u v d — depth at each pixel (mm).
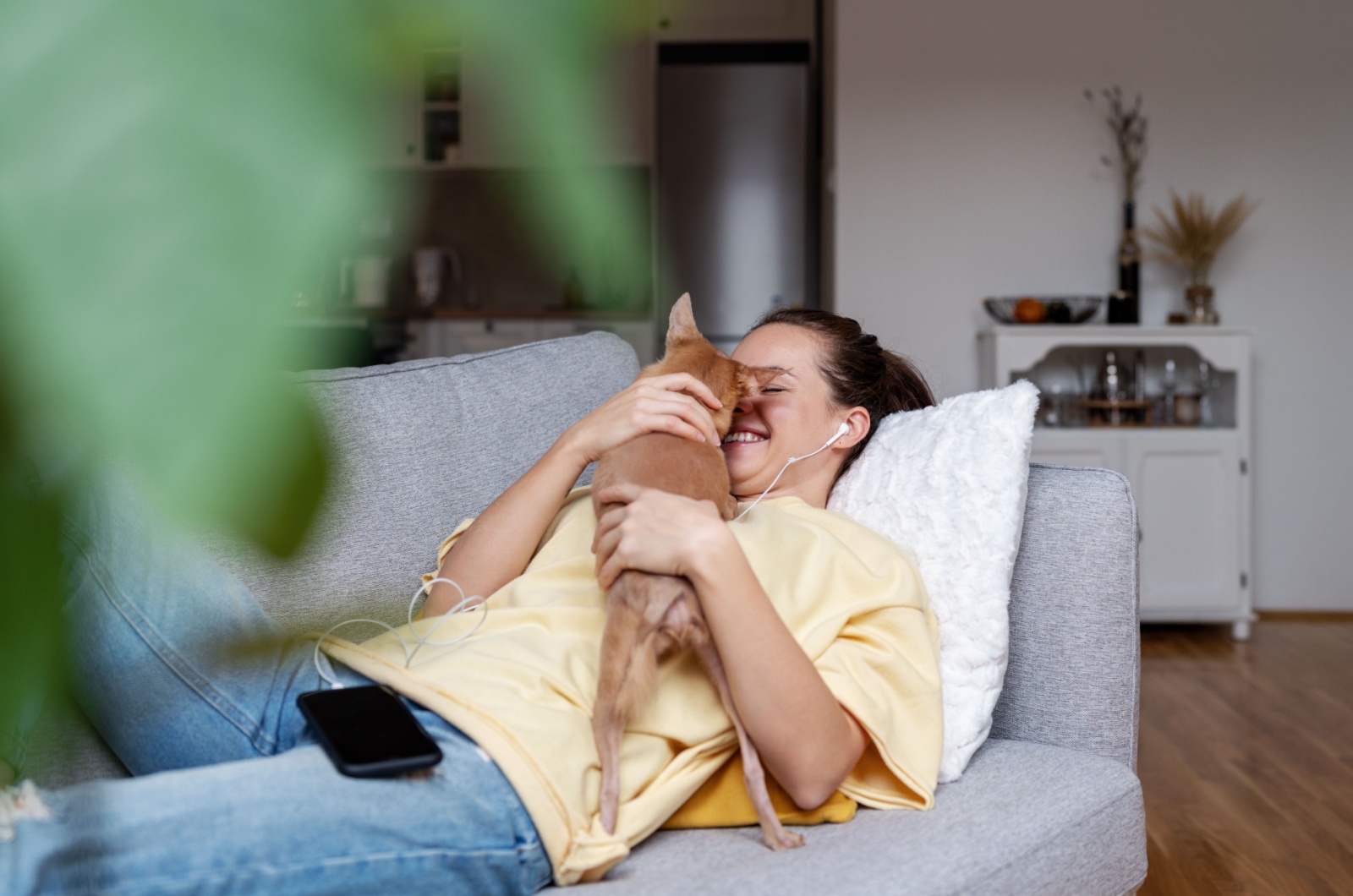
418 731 940
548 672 1095
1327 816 2174
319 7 127
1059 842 1090
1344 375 3967
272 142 126
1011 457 1302
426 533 1396
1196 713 2869
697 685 1115
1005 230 4020
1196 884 1893
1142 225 3994
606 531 1066
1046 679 1328
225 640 200
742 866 976
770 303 4996
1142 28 3963
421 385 1477
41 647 139
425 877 900
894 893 931
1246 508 3717
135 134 121
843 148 4039
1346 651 3502
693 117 4973
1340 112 3930
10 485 134
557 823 964
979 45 4004
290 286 128
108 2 120
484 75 140
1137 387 3877
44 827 525
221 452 125
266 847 811
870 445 1448
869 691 1123
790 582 1162
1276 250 3961
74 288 121
